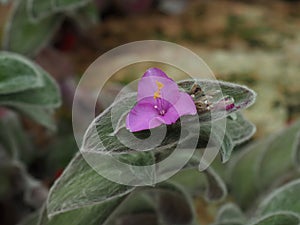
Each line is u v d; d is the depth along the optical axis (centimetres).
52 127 44
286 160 45
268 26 71
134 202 41
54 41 63
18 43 51
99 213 33
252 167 46
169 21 74
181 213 40
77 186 30
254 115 57
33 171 50
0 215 47
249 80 60
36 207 46
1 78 36
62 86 57
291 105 58
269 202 38
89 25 62
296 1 79
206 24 72
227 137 29
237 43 68
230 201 52
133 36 72
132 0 75
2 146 48
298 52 65
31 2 48
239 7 75
